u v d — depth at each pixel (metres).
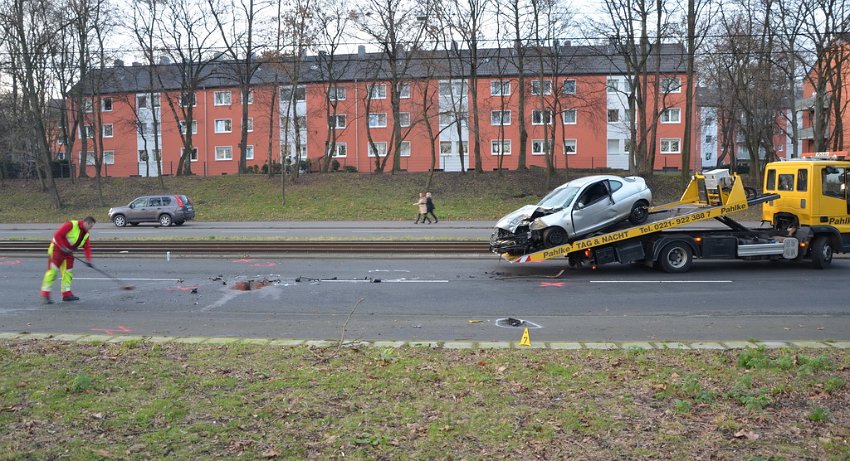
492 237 16.34
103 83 49.66
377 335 9.32
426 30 41.16
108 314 10.98
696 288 13.23
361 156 59.97
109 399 5.80
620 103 56.66
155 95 61.41
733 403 5.75
